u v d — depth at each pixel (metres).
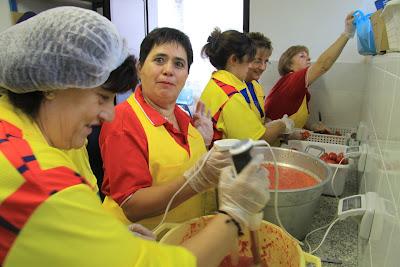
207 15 2.79
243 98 1.45
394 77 0.75
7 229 0.40
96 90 0.54
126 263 0.45
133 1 2.57
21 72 0.48
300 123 2.08
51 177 0.44
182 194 0.82
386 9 0.67
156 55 0.94
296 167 1.23
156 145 0.91
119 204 0.88
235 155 0.58
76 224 0.43
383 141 0.84
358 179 1.46
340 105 2.22
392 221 0.59
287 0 2.19
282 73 2.18
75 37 0.49
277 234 0.81
